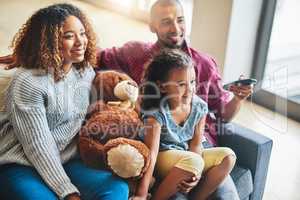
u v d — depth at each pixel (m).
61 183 1.20
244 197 1.58
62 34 1.29
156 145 1.34
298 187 2.12
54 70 1.30
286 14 2.77
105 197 1.20
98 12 4.38
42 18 1.29
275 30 2.79
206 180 1.39
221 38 2.69
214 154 1.40
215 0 2.64
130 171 1.24
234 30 2.65
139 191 1.27
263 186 1.69
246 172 1.56
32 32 1.30
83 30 1.36
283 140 2.55
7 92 1.29
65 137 1.32
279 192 2.06
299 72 2.91
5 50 2.97
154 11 1.57
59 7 1.33
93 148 1.30
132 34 3.79
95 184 1.24
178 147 1.41
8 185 1.20
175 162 1.33
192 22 2.85
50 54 1.28
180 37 1.58
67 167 1.32
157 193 1.33
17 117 1.22
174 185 1.31
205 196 1.40
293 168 2.28
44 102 1.27
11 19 3.82
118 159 1.24
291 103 2.82
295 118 2.81
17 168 1.25
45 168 1.21
